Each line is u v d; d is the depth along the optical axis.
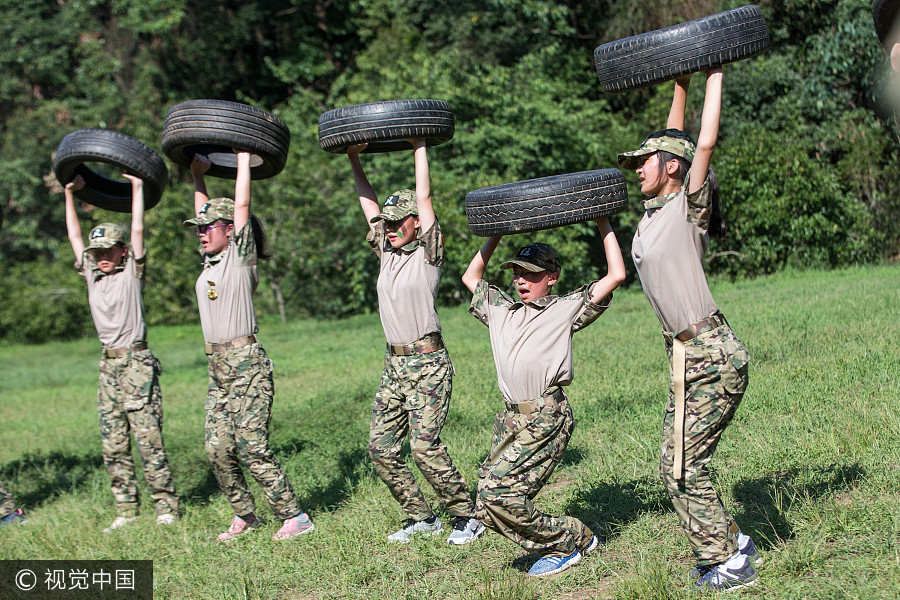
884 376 6.63
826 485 4.75
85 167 7.24
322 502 6.26
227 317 5.78
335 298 21.62
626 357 9.45
